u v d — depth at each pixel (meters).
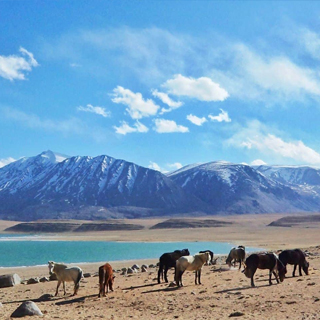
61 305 22.33
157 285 27.42
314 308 17.06
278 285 23.50
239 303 19.25
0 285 34.22
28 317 18.73
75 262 66.00
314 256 44.41
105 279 24.55
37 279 36.06
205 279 28.67
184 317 17.38
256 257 23.83
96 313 19.44
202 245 105.88
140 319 17.52
